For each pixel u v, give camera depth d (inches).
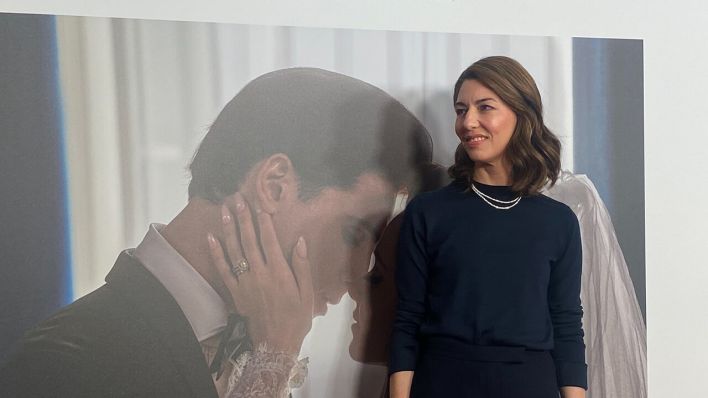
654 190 92.6
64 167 80.5
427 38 87.4
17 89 79.4
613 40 91.4
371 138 86.6
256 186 84.5
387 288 87.3
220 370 83.6
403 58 87.0
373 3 86.5
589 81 90.8
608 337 91.1
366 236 86.7
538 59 89.7
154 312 82.4
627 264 91.7
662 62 92.5
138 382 82.0
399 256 80.0
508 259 74.7
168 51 82.4
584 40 90.7
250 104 84.1
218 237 83.8
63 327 80.8
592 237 90.9
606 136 91.3
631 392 91.4
